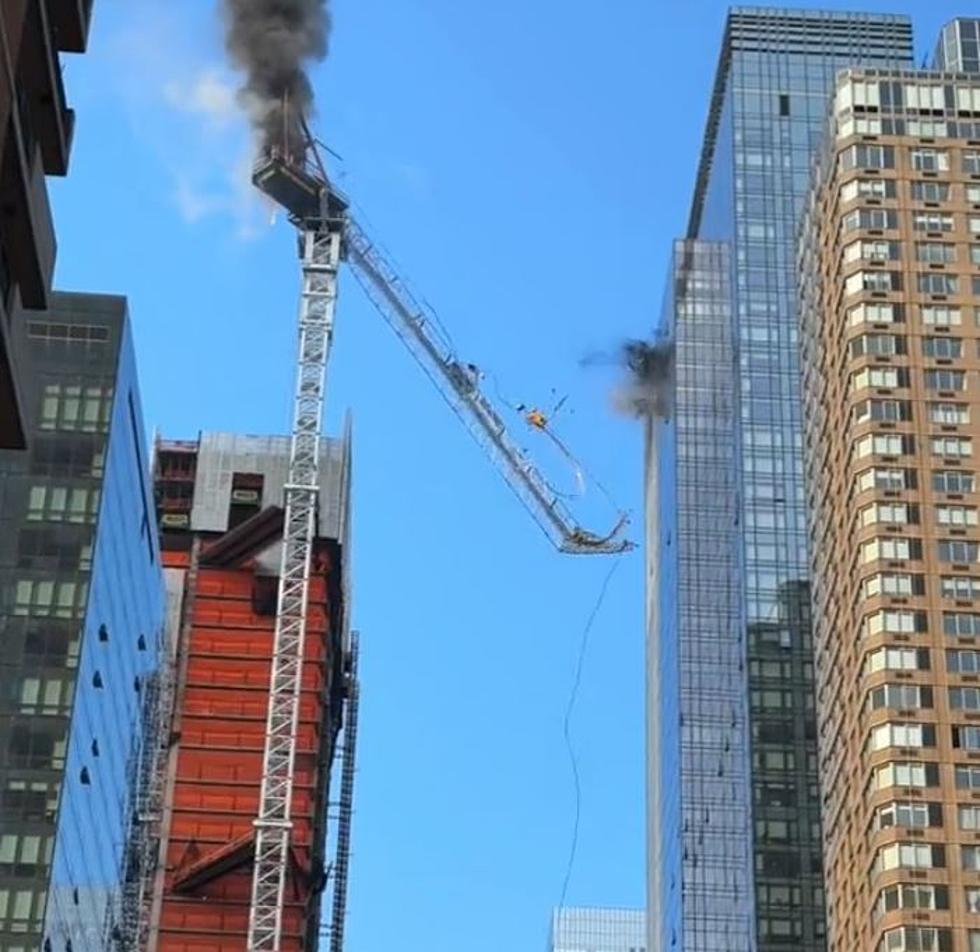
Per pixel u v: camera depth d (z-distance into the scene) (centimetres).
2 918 14850
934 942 15400
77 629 15950
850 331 17912
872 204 18388
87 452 16738
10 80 6444
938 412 17512
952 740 16175
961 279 18062
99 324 17375
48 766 15425
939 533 16988
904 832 15788
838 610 18025
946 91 18962
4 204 6775
